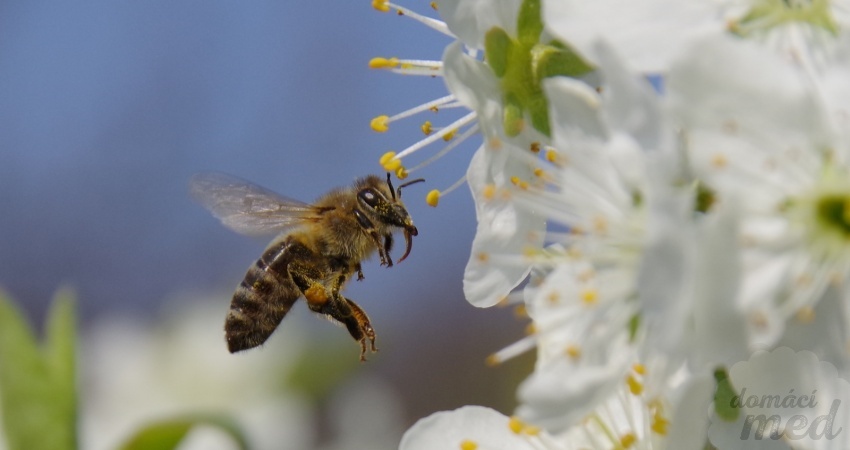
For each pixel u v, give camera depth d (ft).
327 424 0.79
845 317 0.54
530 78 0.57
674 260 0.53
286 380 0.78
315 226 0.65
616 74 0.54
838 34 0.55
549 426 0.54
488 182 0.57
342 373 0.79
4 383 0.62
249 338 0.65
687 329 0.53
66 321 0.63
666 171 0.53
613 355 0.55
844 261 0.54
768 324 0.54
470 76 0.57
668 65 0.55
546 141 0.57
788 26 0.55
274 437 0.78
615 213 0.55
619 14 0.56
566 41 0.55
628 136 0.53
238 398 0.78
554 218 0.55
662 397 0.55
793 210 0.54
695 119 0.54
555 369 0.55
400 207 0.65
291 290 0.65
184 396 0.78
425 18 0.60
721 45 0.54
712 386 0.55
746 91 0.54
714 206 0.54
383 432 0.79
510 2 0.57
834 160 0.54
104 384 0.78
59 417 0.62
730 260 0.53
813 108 0.54
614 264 0.55
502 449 0.57
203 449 0.72
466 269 0.58
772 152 0.54
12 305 0.62
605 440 0.57
